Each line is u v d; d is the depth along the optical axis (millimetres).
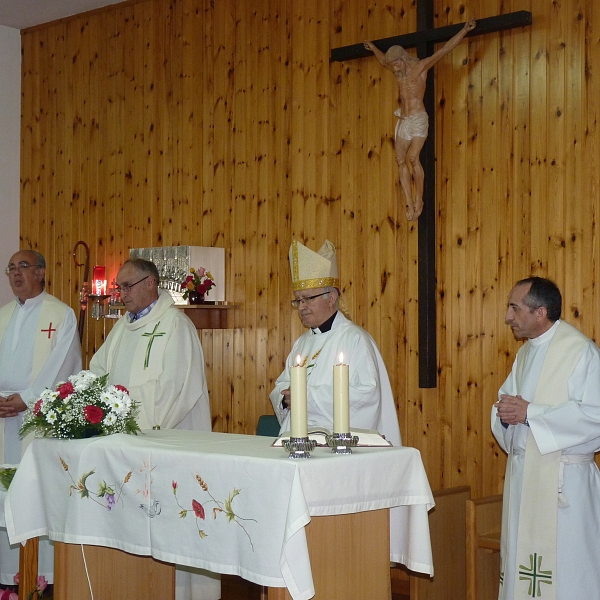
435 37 4520
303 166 5227
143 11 6098
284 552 2514
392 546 3055
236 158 5555
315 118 5184
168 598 3578
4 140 6691
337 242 5047
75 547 3291
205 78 5738
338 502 2682
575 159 4227
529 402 3404
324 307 3838
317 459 2629
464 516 4301
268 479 2623
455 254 4598
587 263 4168
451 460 4586
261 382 5383
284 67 5348
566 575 3340
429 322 4574
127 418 3352
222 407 5562
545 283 3500
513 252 4410
